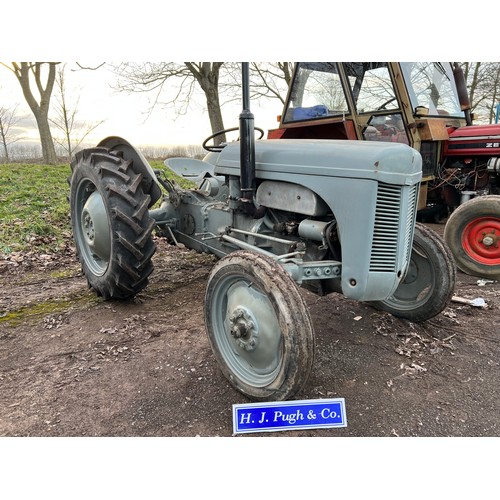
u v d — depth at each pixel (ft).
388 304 10.11
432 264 9.27
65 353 8.81
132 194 10.01
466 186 17.62
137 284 10.55
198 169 14.07
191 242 12.02
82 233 11.80
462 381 7.73
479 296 11.97
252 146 8.22
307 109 17.40
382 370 8.06
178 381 7.77
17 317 10.55
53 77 54.90
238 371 7.30
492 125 16.90
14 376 7.98
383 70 15.21
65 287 12.68
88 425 6.64
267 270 6.42
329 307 10.69
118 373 8.05
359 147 7.12
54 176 35.22
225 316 7.59
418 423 6.66
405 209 7.09
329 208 7.72
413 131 15.28
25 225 18.53
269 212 8.96
